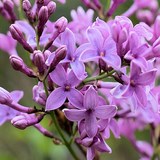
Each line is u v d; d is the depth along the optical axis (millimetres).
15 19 304
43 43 269
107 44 246
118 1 315
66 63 251
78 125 251
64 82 246
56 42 260
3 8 303
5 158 458
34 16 272
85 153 289
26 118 260
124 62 247
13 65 254
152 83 248
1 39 313
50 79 255
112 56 243
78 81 246
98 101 245
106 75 251
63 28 256
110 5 325
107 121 247
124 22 246
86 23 296
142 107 245
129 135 337
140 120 315
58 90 245
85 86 251
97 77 252
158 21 265
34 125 280
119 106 314
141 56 244
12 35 262
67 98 250
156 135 327
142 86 245
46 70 251
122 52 246
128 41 245
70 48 250
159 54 247
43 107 267
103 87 259
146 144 340
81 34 294
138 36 246
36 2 271
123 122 330
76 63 246
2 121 268
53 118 265
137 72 243
